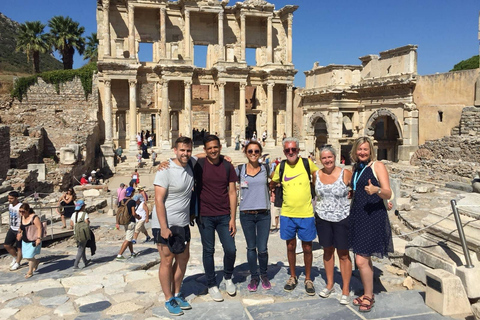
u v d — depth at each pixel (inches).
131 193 771.4
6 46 3988.7
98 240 685.3
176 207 275.1
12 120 1910.7
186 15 1918.1
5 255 604.4
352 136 1765.5
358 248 273.6
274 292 313.3
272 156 1930.4
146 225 819.4
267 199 314.7
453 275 269.4
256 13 2036.2
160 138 2017.7
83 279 358.9
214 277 308.0
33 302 313.3
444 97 1357.0
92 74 1961.1
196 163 299.3
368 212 274.1
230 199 301.6
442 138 1283.2
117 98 1953.7
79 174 1401.3
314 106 1891.0
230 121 2378.2
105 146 1686.8
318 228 298.4
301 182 302.7
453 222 326.3
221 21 1963.6
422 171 1189.7
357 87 1646.2
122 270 418.0
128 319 273.9
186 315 276.5
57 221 793.6
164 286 279.9
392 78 1508.4
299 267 376.8
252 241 314.8
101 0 1899.6
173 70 1891.0
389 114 1544.0
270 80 2070.6
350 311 275.9
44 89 1945.1
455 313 264.5
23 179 1000.2
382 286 330.6
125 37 1955.0
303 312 276.1
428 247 334.6
